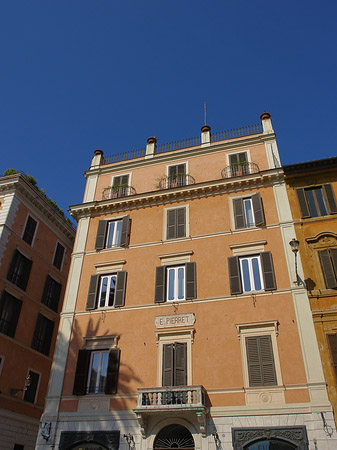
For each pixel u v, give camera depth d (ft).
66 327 69.10
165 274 69.62
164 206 78.74
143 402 56.08
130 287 70.28
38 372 86.94
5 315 81.10
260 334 58.95
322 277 61.72
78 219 83.61
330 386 52.44
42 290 93.97
